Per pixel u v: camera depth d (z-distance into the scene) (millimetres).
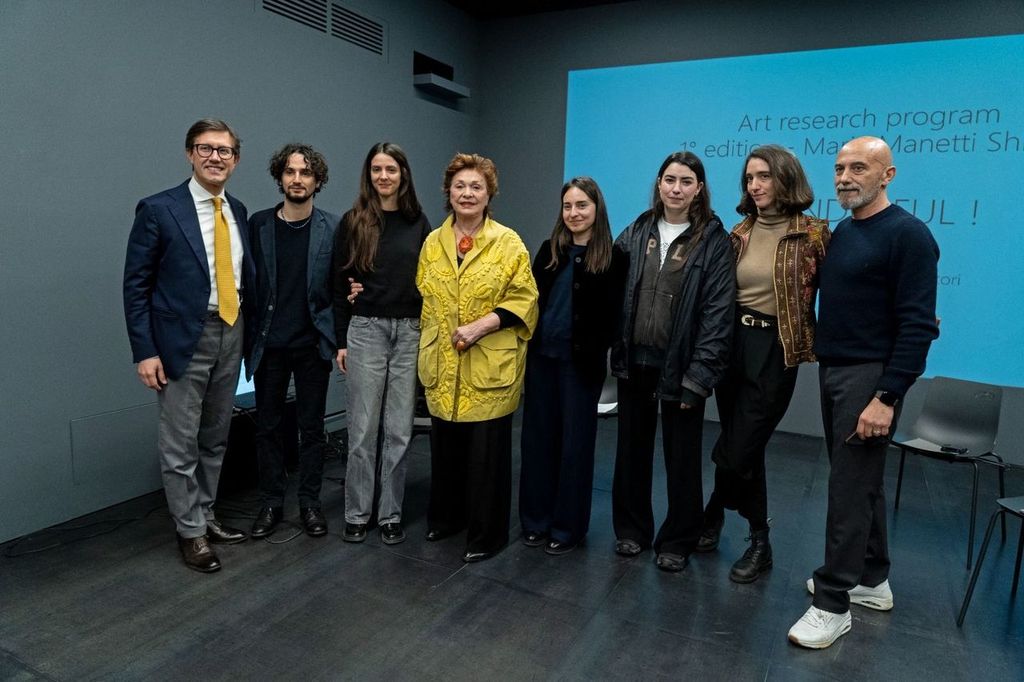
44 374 2709
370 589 2375
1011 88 3920
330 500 3186
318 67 3959
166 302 2385
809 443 4379
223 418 2600
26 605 2215
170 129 3111
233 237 2521
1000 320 4039
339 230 2680
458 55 5281
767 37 4547
